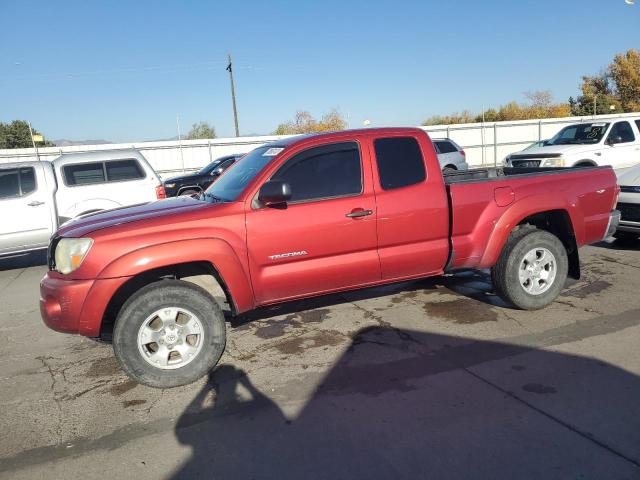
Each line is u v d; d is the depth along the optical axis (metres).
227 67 39.44
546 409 3.27
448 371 3.89
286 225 4.15
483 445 2.92
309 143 4.36
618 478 2.59
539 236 4.96
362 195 4.41
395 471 2.73
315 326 5.02
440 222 4.66
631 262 6.82
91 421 3.47
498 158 32.12
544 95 61.03
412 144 4.68
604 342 4.25
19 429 3.41
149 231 3.84
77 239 3.78
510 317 4.97
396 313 5.27
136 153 9.67
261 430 3.22
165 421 3.41
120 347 3.76
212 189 4.89
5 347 5.04
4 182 8.68
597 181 5.30
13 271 9.04
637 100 56.03
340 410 3.40
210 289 4.38
